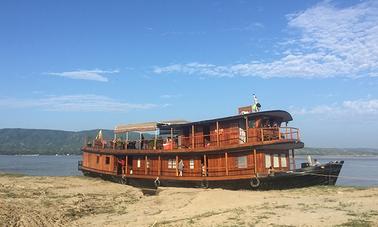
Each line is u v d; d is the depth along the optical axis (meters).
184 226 22.30
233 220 23.16
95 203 34.09
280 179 36.09
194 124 42.66
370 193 33.00
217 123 40.75
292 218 22.77
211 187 39.81
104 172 52.38
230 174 38.81
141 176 46.38
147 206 32.81
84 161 59.12
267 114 38.44
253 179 36.69
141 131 48.41
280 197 32.00
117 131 52.09
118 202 35.22
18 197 33.59
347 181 60.62
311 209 25.44
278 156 39.22
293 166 41.31
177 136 46.31
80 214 29.09
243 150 37.88
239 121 39.38
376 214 22.95
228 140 39.78
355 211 24.05
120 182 49.66
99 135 59.72
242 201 31.20
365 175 74.69
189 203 32.69
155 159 45.94
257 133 38.06
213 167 40.44
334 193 33.41
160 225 23.05
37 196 35.28
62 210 29.53
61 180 50.09
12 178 49.78
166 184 43.81
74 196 37.06
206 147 40.31
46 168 99.94
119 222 25.41
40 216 22.59
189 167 42.44
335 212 23.97
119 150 50.00
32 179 49.34
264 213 24.72
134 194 41.31
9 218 20.64
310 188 36.97
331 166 39.00
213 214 25.92
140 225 23.73
